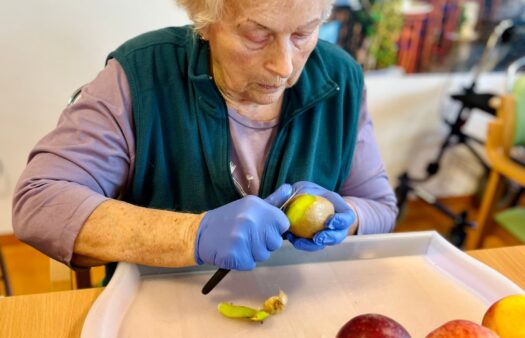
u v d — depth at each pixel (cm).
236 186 75
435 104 194
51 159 67
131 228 61
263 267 67
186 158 74
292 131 76
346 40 167
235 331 56
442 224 207
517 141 137
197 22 60
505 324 51
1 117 151
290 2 53
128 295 59
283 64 58
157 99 72
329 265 68
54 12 140
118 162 72
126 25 148
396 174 209
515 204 188
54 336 55
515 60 192
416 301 63
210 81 69
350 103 80
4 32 139
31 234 63
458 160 213
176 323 57
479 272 65
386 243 70
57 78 150
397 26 170
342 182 84
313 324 58
